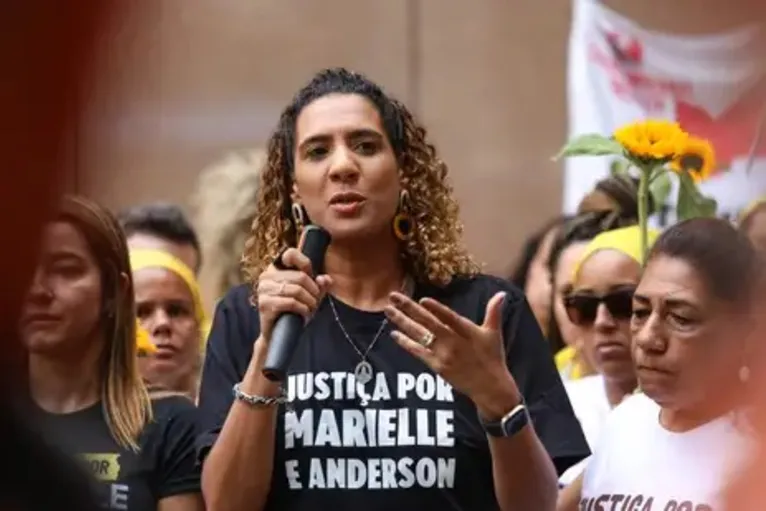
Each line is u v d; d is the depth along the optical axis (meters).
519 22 24.48
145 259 10.23
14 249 1.59
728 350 6.61
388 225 7.18
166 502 7.61
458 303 7.25
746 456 2.33
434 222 7.32
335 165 7.04
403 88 24.77
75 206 6.79
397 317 6.42
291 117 7.38
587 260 9.29
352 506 6.75
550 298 11.41
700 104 11.81
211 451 6.77
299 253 6.46
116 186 2.52
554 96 24.45
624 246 9.27
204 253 13.23
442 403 6.86
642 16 13.82
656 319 6.72
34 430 1.77
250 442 6.60
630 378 9.29
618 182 10.73
